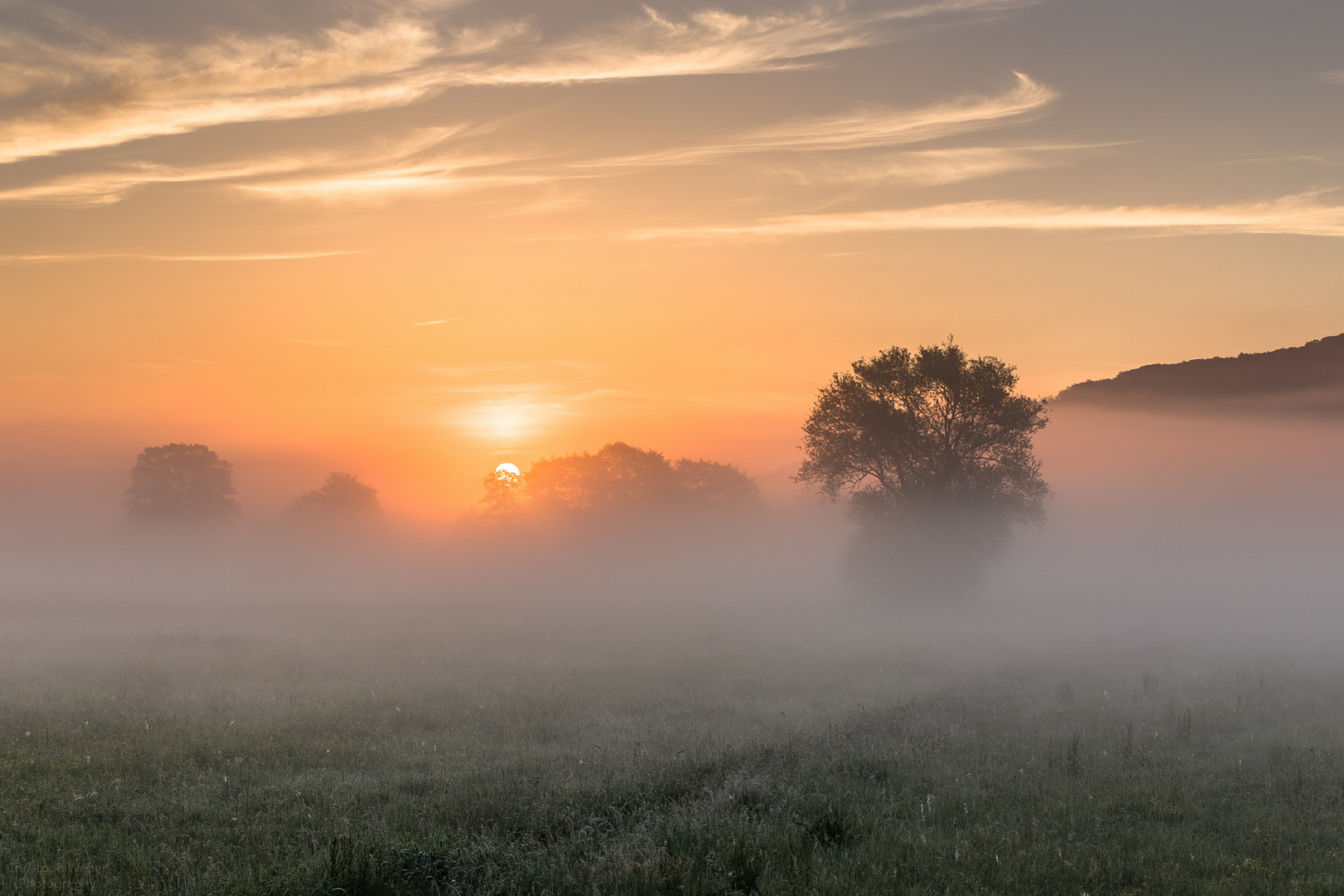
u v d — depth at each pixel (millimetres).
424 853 7969
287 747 13672
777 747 12422
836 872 7766
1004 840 8633
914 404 46594
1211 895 7309
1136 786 11039
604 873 7598
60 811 9883
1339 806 10281
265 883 7504
